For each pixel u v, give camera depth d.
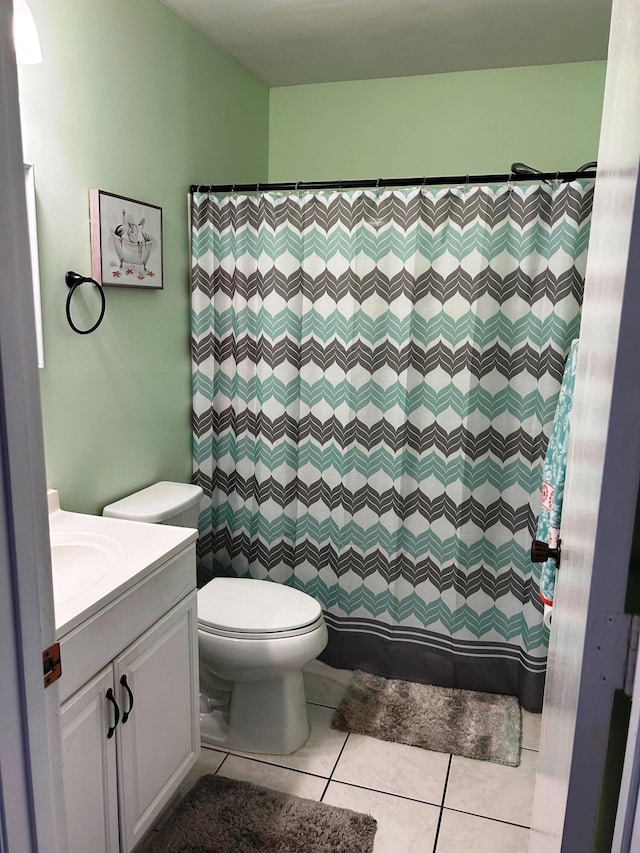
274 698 2.03
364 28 2.38
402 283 2.25
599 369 0.74
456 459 2.30
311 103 2.99
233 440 2.60
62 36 1.75
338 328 2.36
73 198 1.84
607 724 0.63
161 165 2.25
